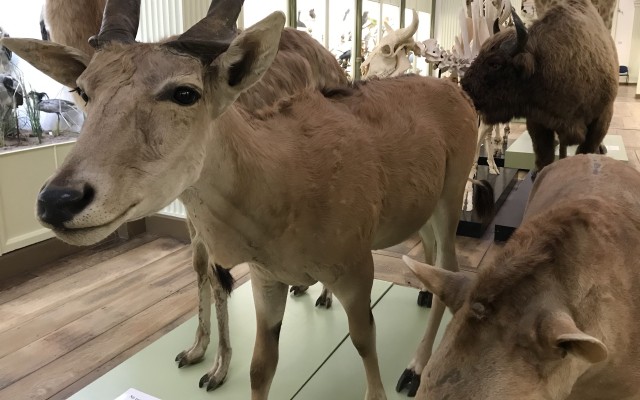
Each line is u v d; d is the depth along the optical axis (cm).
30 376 273
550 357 122
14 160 370
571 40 336
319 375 260
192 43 139
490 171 529
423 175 220
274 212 173
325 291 316
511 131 750
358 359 272
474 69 360
